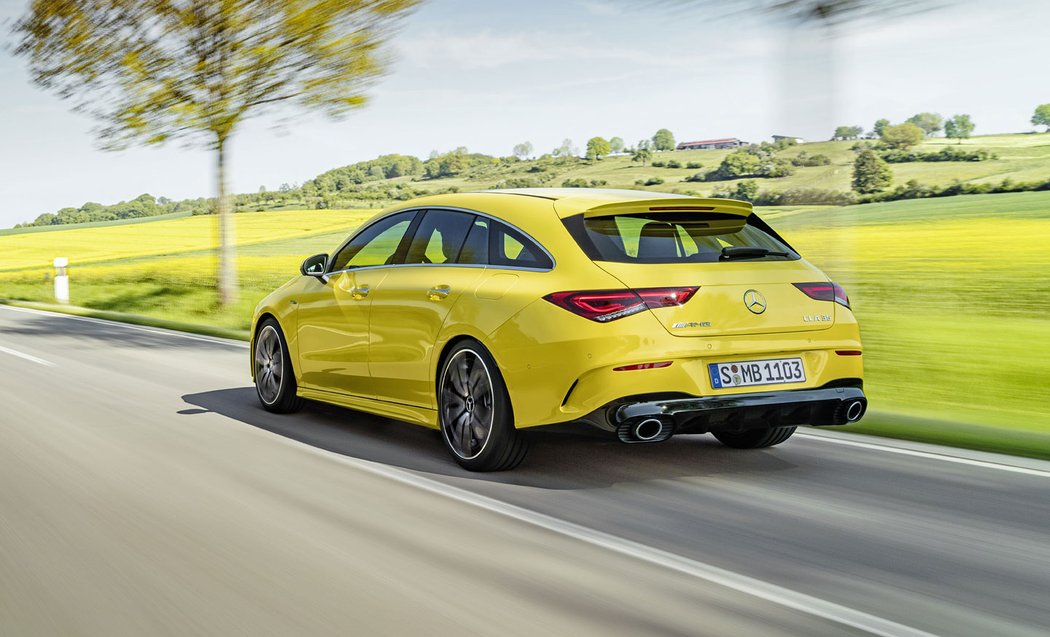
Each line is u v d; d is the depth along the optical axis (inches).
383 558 139.1
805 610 119.3
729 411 178.1
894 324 576.1
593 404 174.1
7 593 126.2
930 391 346.6
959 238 1536.7
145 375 345.7
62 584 129.0
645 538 150.0
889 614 118.1
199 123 730.8
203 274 1472.7
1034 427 270.1
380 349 221.1
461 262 205.3
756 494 178.2
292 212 3161.9
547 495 177.3
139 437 230.2
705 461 206.7
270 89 716.7
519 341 182.9
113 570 134.3
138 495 175.2
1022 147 3565.5
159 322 608.7
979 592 126.0
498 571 133.6
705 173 3602.4
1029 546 146.1
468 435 197.3
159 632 112.7
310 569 134.2
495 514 163.6
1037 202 2180.1
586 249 182.7
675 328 175.5
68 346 455.8
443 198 221.6
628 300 174.7
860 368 194.9
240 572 133.0
